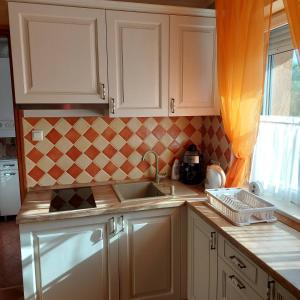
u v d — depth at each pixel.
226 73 2.05
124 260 2.03
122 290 2.06
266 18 1.75
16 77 1.89
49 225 1.85
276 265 1.24
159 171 2.62
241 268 1.49
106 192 2.27
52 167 2.35
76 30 1.94
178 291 2.19
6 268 2.81
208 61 2.24
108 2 1.96
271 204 1.74
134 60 2.08
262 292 1.33
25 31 1.87
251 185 2.07
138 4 2.01
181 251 2.15
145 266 2.09
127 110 2.12
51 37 1.91
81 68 1.98
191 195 2.18
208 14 2.18
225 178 2.20
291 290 1.11
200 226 1.92
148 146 2.56
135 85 2.11
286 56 1.91
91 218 1.92
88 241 1.94
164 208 2.05
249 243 1.44
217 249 1.73
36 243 1.85
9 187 4.00
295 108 1.85
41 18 1.88
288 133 1.87
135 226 2.02
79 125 2.37
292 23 1.36
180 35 2.16
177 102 2.22
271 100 2.06
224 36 2.04
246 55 1.83
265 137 2.07
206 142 2.64
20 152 2.31
